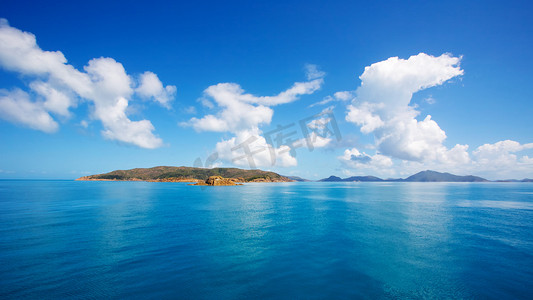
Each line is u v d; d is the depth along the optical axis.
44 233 28.28
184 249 22.64
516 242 25.00
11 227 31.44
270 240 25.78
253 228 31.52
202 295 14.32
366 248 23.12
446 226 32.50
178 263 19.22
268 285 15.62
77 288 15.02
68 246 23.30
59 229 30.44
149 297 14.05
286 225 33.47
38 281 15.89
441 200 69.25
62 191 106.88
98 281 15.98
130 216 40.84
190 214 43.25
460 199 72.62
